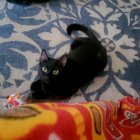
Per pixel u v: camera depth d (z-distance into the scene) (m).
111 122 0.77
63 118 0.53
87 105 0.70
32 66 1.43
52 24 1.68
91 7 1.84
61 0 1.86
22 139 0.42
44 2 1.82
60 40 1.59
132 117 0.85
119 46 1.59
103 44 1.59
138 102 1.08
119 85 1.39
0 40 1.54
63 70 1.27
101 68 1.41
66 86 1.30
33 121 0.46
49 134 0.47
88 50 1.38
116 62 1.50
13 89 1.31
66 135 0.51
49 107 0.56
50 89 1.30
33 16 1.71
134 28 1.72
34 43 1.55
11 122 0.44
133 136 0.74
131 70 1.47
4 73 1.38
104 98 1.32
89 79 1.37
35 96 1.27
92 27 1.69
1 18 1.67
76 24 1.58
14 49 1.50
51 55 1.50
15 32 1.60
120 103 1.00
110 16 1.79
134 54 1.55
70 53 1.37
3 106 1.15
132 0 1.93
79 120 0.57
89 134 0.59
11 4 1.77
